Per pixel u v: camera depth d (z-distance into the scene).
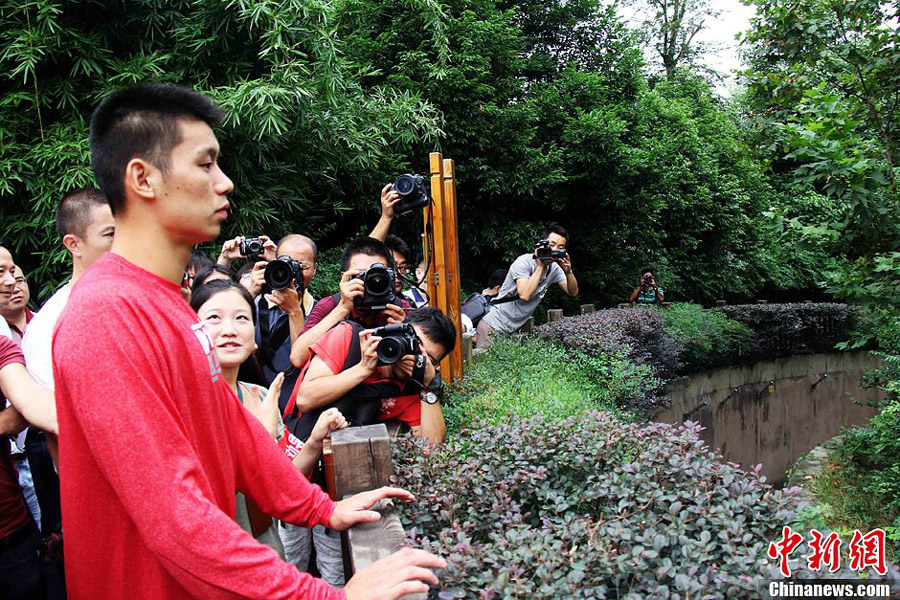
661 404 8.24
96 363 1.29
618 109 12.14
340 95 7.24
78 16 6.18
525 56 12.35
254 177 6.80
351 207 9.09
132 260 1.46
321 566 2.67
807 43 5.87
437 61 9.52
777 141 6.13
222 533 1.29
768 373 13.37
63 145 5.62
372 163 8.00
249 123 6.29
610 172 11.23
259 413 2.60
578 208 11.95
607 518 2.07
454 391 4.54
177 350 1.43
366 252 3.54
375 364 2.68
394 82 9.38
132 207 1.45
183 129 1.43
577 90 11.34
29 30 5.65
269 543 2.13
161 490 1.28
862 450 8.08
